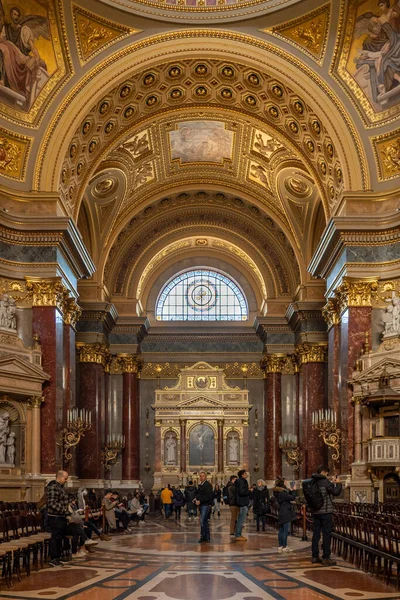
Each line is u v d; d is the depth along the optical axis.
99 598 10.52
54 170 24.70
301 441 36.78
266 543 19.20
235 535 19.91
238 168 34.94
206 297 42.88
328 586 11.62
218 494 33.72
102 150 28.56
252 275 42.56
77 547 16.20
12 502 21.53
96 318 35.34
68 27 23.66
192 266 42.91
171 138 32.38
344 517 15.95
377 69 24.28
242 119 30.05
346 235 24.64
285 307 39.69
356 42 24.11
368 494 22.94
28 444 23.20
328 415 25.53
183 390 40.19
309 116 26.33
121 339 39.38
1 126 23.86
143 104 28.23
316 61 24.91
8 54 23.19
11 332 23.47
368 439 22.95
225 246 42.22
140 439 40.34
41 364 23.84
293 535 22.22
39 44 23.75
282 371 39.38
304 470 34.75
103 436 36.59
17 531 14.40
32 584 11.90
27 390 23.06
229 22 24.59
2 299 23.59
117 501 24.09
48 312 24.11
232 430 39.84
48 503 14.43
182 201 38.47
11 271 24.06
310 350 35.22
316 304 35.25
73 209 27.62
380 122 24.80
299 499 25.77
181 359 41.50
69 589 11.35
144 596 10.70
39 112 24.69
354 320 24.39
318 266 28.88
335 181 26.72
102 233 35.53
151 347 41.59
